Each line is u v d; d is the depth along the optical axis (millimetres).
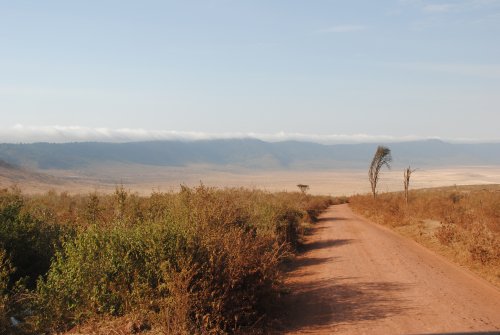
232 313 7578
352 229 24188
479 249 13672
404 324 7992
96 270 7969
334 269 13047
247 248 8438
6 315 7633
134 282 7672
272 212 16688
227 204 11766
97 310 7871
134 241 8281
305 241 19953
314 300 9719
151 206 12969
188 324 7113
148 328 7312
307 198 42219
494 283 11500
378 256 15039
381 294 10055
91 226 9109
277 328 7945
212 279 7453
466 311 8766
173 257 7734
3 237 9750
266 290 8320
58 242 10875
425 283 11078
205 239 8055
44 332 7551
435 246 17391
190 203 10891
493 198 29125
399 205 32625
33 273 10203
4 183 104062
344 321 8234
